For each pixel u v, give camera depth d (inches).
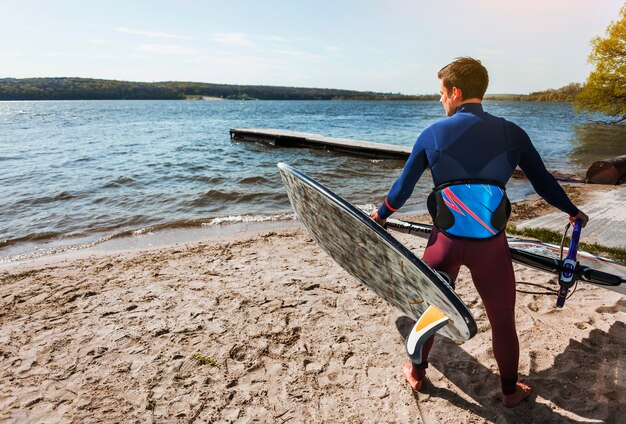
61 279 161.0
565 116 2213.3
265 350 107.6
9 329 121.0
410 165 72.7
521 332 112.7
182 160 548.4
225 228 253.0
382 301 133.8
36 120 1756.9
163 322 122.7
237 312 128.0
